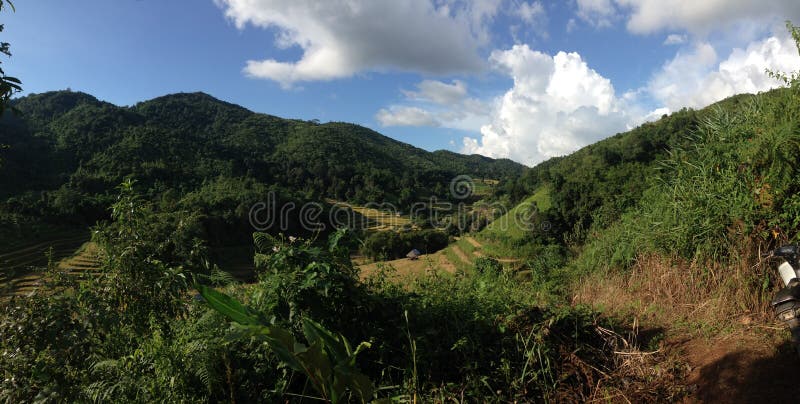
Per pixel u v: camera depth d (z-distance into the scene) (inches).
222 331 122.6
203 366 109.3
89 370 120.5
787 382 100.0
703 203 182.4
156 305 151.9
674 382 119.0
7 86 101.6
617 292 207.8
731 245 164.7
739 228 162.1
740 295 147.5
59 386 113.7
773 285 144.3
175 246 174.2
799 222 145.3
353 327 136.1
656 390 117.6
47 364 118.6
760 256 146.3
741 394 102.7
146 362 115.3
